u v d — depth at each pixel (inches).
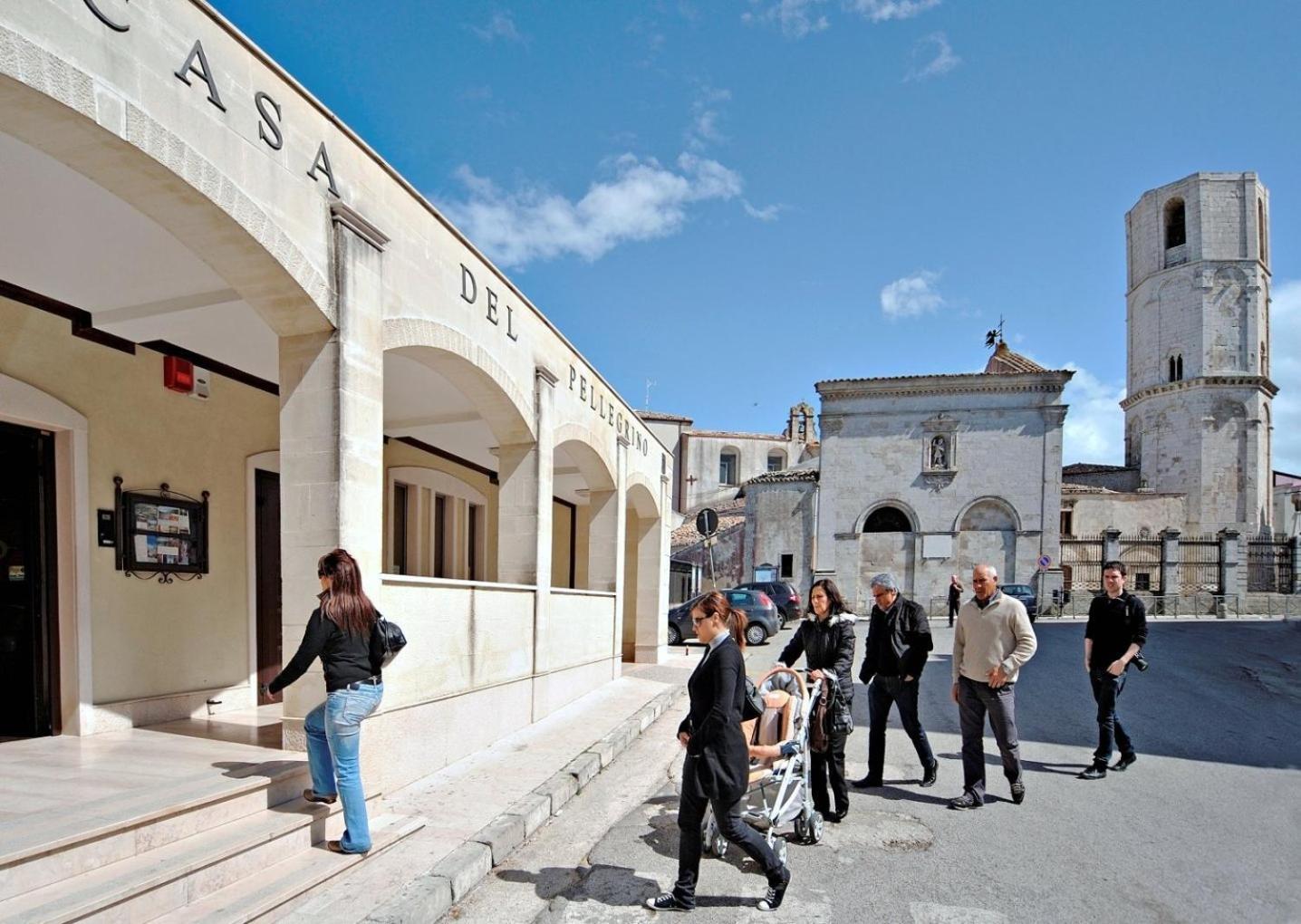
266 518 291.0
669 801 246.2
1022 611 235.8
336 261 201.3
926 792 252.8
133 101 143.1
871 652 260.1
